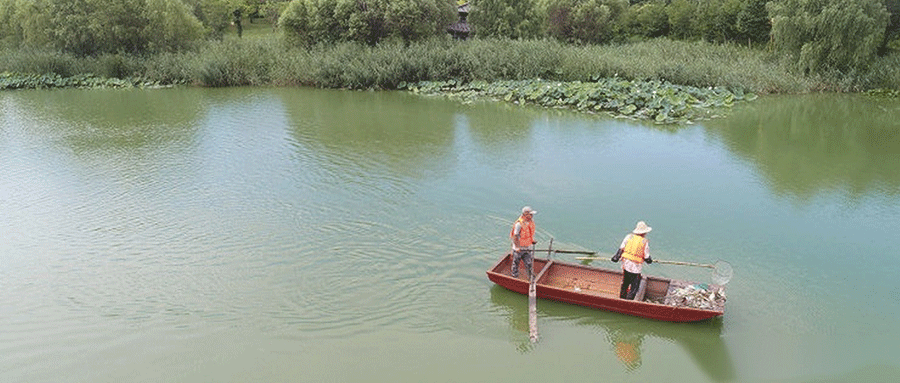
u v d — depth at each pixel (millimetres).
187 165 23031
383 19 47719
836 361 11164
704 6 57688
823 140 27172
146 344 11758
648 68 39688
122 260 15062
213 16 65812
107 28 49656
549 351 11469
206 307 12961
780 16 40125
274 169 22359
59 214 18047
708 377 10742
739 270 14500
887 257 15234
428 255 15211
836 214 18141
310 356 11359
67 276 14297
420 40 48188
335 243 15938
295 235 16438
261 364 11141
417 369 10977
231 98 39219
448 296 13336
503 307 12906
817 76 39469
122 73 47812
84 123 31172
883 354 11352
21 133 28781
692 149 25328
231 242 16016
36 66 47281
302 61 44594
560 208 18422
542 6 60781
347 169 22297
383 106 35656
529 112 33594
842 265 14797
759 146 25953
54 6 50094
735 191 20078
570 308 12773
